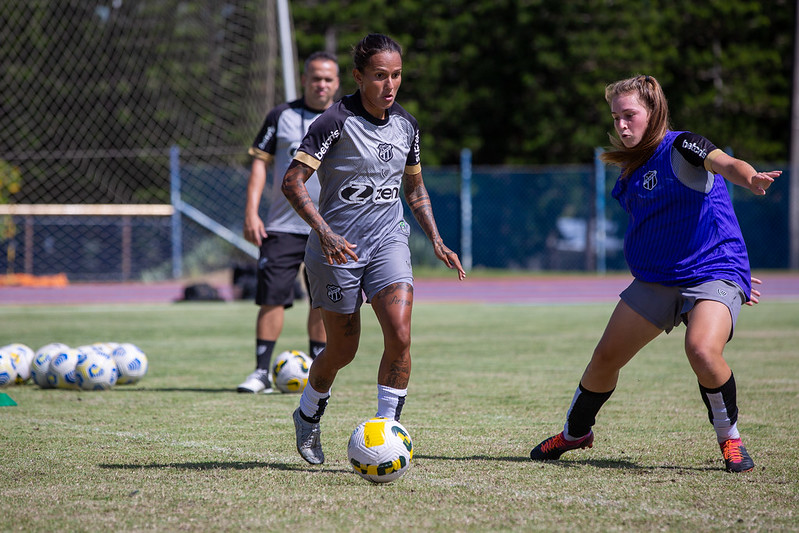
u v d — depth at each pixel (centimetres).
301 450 1474
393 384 1419
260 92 6681
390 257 1420
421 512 1185
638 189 1466
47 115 7550
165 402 2166
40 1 7375
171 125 7838
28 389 2398
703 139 1398
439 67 9975
